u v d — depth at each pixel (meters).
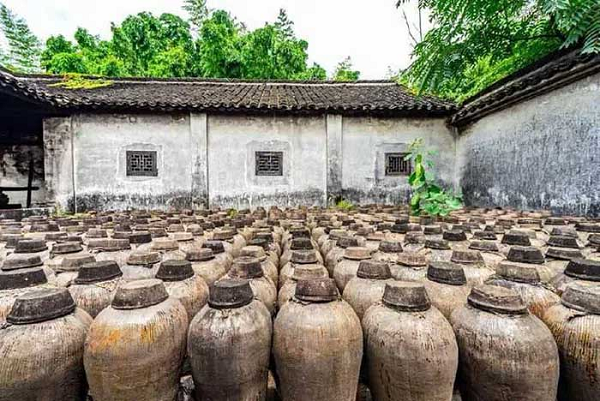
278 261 2.44
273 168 7.56
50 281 1.66
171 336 1.23
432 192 4.44
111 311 1.23
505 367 1.16
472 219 3.76
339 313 1.27
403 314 1.27
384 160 7.68
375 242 2.62
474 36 5.98
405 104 7.42
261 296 1.61
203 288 1.64
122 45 15.56
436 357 1.17
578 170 4.59
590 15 4.07
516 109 5.79
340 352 1.21
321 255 2.63
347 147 7.63
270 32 14.66
